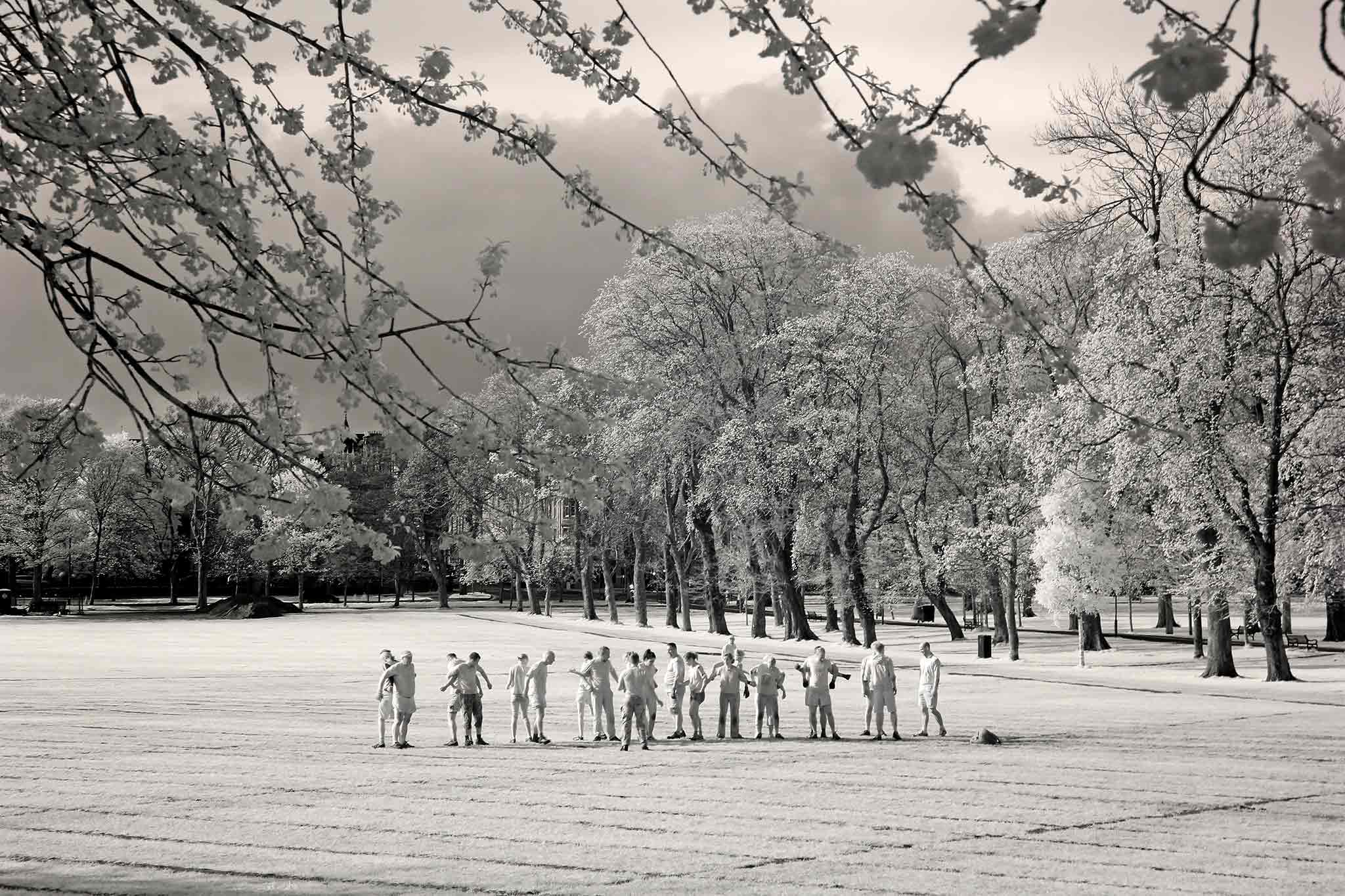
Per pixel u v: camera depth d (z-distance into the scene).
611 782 21.03
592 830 16.83
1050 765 22.98
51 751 24.61
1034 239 52.94
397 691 25.67
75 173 5.74
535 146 6.15
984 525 58.69
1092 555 50.28
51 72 5.64
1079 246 52.34
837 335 60.28
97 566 108.94
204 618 98.75
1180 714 32.59
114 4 5.72
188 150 5.62
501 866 14.58
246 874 14.12
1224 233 3.20
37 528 99.62
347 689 39.72
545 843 15.88
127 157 5.59
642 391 6.53
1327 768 22.44
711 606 76.00
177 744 25.72
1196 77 3.01
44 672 46.56
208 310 5.94
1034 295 52.97
